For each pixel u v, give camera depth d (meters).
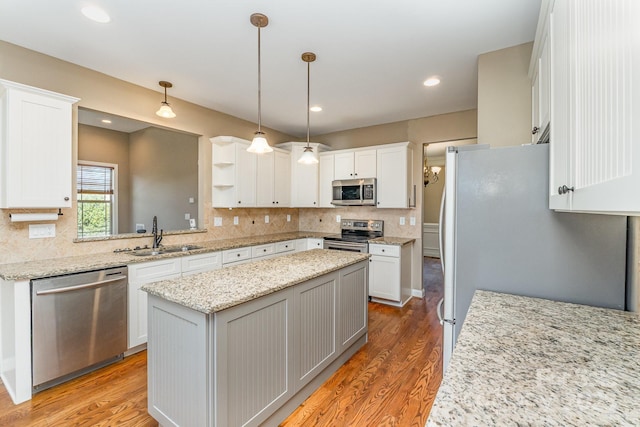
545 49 1.56
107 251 2.86
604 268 1.41
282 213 5.00
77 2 1.84
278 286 1.69
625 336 1.09
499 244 1.58
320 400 2.02
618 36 0.63
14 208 2.24
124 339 2.47
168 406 1.58
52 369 2.09
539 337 1.09
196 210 4.91
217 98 3.47
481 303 1.43
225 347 1.43
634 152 0.55
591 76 0.81
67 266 2.21
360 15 1.97
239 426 1.51
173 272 2.84
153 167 5.55
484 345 1.03
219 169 3.90
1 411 1.87
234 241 3.83
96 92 2.78
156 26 2.10
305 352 1.99
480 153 1.62
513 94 2.31
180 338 1.51
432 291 4.61
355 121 4.41
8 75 2.29
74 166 2.63
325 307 2.19
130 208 6.00
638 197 0.53
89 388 2.12
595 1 0.78
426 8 1.89
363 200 4.23
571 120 1.01
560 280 1.47
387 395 2.07
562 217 1.46
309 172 4.70
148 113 3.18
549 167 1.46
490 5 1.86
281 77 2.91
